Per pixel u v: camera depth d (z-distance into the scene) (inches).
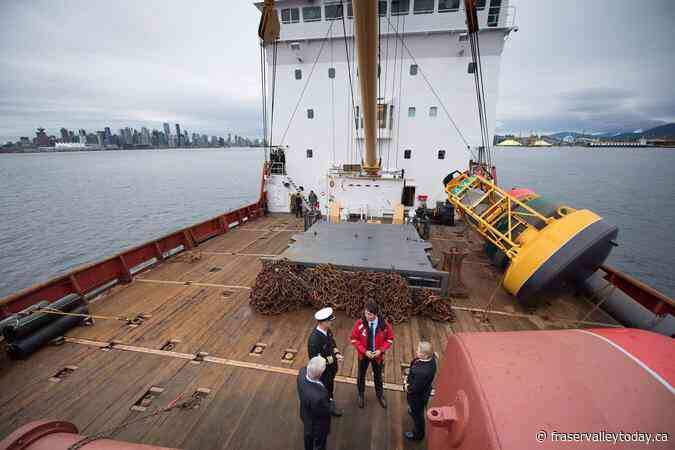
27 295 194.1
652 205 1395.2
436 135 490.0
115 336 192.5
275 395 148.0
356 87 491.2
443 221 476.1
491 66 457.4
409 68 474.6
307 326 203.8
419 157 501.0
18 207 1445.6
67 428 79.1
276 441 124.6
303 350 180.4
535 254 202.5
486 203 293.9
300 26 484.1
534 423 52.1
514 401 55.9
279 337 192.2
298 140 528.4
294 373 162.2
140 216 1255.5
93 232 1021.2
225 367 166.4
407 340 190.5
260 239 396.5
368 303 130.3
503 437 51.2
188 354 176.7
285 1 472.4
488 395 57.9
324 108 509.0
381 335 131.6
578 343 66.7
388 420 135.1
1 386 151.5
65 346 182.5
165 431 129.0
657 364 57.6
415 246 269.1
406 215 420.5
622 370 57.5
